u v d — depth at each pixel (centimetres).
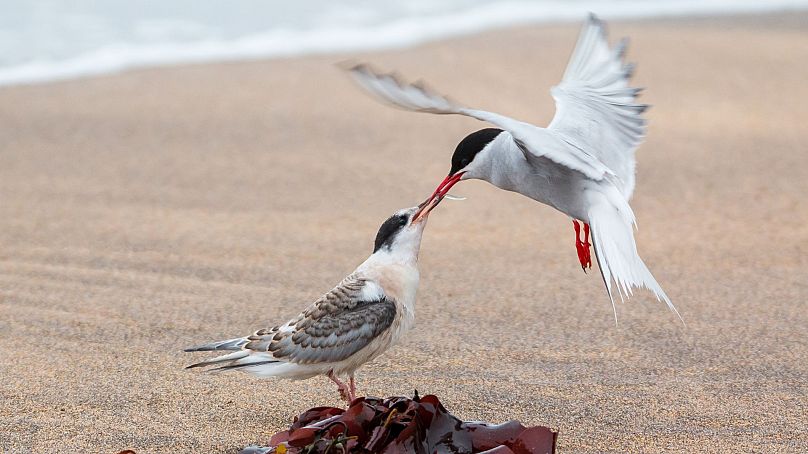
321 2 2923
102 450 802
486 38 2522
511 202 1538
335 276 1247
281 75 2220
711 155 1728
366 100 2053
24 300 1149
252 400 902
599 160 869
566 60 2306
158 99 2036
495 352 1016
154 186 1575
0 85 2116
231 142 1786
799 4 2986
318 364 834
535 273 1256
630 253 804
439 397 910
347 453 740
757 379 951
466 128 1886
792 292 1191
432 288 1200
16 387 920
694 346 1033
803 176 1633
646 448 809
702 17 2811
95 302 1149
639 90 939
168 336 1055
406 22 2747
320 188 1571
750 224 1434
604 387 931
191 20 2677
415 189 1573
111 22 2608
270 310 1135
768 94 2080
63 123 1880
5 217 1434
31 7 2677
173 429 841
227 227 1410
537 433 746
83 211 1469
